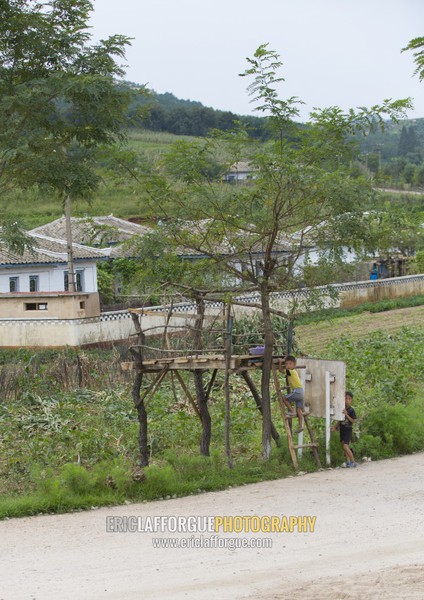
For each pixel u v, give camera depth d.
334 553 10.21
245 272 15.29
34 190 17.64
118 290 44.38
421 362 24.16
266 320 15.20
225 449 15.70
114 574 9.67
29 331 30.52
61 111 15.61
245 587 9.02
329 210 14.41
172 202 14.80
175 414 19.23
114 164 14.92
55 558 10.37
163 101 152.00
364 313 42.28
